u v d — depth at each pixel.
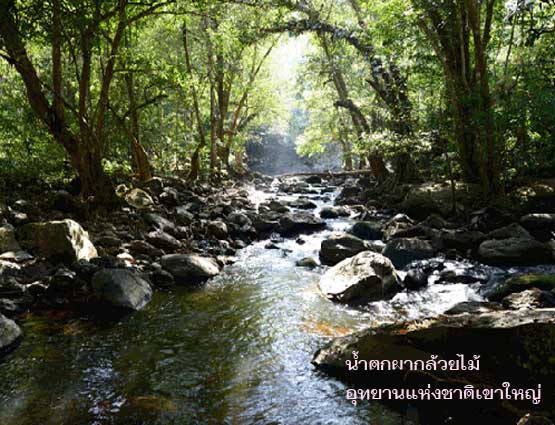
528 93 9.97
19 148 13.71
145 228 9.53
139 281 6.46
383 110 14.93
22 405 3.84
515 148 10.84
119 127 15.83
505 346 3.84
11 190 11.45
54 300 6.06
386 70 14.99
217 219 11.49
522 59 11.15
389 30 11.95
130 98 15.34
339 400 3.91
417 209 11.64
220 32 14.82
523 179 11.27
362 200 15.87
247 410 3.79
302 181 25.30
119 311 5.86
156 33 20.03
